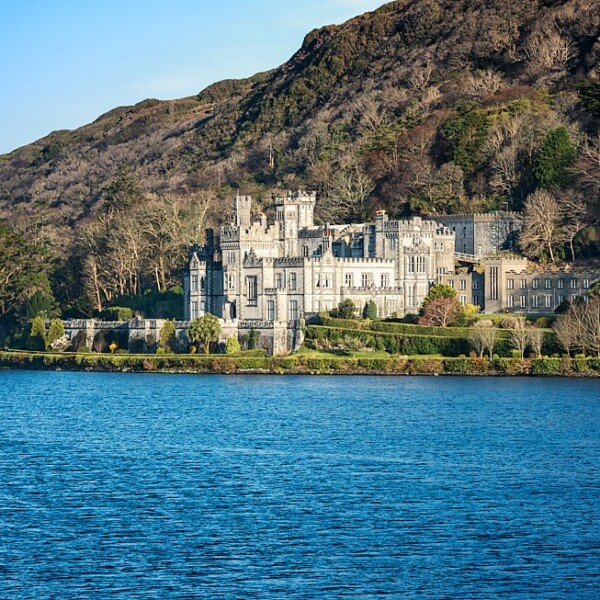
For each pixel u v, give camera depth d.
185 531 193.38
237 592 166.62
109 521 199.38
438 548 184.25
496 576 172.62
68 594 165.88
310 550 183.38
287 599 164.50
